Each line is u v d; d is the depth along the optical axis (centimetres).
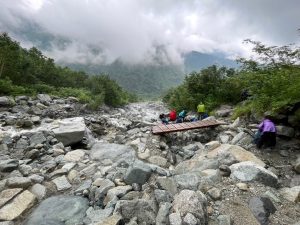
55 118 1705
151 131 1002
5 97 1777
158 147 848
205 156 713
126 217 423
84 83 4331
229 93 1702
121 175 589
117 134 1125
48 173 659
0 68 2525
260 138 741
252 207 453
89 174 644
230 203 469
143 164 589
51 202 502
